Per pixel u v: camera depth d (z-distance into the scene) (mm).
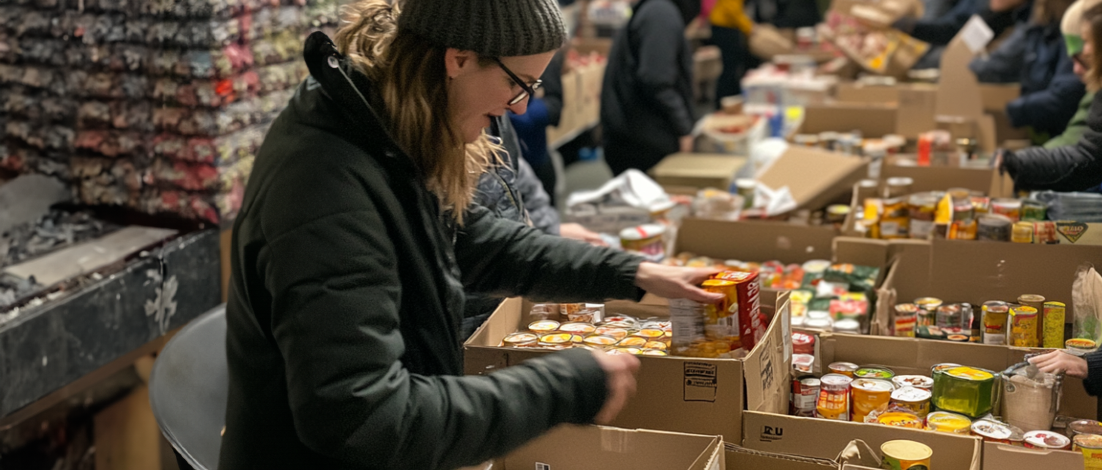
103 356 2656
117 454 2975
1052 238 2293
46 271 2703
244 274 1247
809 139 3973
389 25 1312
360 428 1146
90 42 2979
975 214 2555
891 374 1952
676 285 1635
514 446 1246
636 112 4488
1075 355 1820
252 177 1250
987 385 1804
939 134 3742
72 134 3131
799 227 2852
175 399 1842
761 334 1716
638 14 4375
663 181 4410
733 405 1624
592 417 1284
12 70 3115
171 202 3076
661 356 1646
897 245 2533
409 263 1291
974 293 2324
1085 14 2518
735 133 4914
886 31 4922
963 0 4809
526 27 1238
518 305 2020
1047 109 3299
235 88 2990
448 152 1312
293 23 3137
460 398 1217
